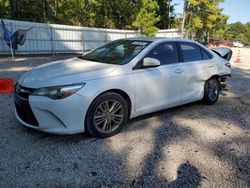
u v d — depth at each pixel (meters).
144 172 3.11
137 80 4.16
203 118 5.08
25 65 10.77
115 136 4.02
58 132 3.53
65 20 29.44
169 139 4.02
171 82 4.72
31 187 2.73
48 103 3.41
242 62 17.45
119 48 4.75
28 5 25.78
